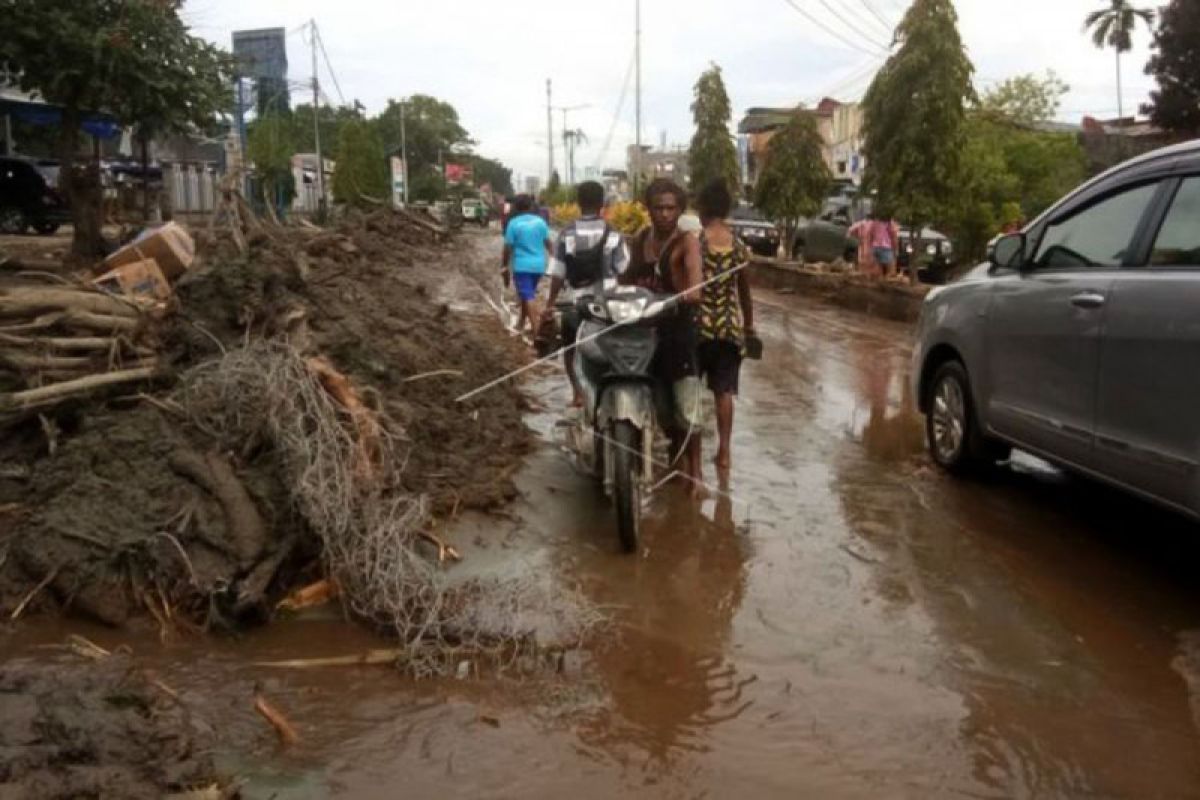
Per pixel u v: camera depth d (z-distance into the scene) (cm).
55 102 1326
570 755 346
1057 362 555
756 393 955
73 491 464
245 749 341
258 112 4741
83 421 529
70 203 1367
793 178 2366
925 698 388
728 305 664
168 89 1349
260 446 496
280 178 4000
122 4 1303
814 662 416
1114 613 466
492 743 351
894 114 1577
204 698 373
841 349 1246
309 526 462
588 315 584
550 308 770
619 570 512
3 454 520
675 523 584
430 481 584
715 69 3000
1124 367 496
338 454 466
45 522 450
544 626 436
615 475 529
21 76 1326
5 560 446
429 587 441
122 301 612
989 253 649
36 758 293
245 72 2459
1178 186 505
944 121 1545
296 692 382
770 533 568
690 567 517
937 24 1538
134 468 481
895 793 327
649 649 426
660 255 635
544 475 660
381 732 356
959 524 584
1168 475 468
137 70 1320
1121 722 372
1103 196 563
